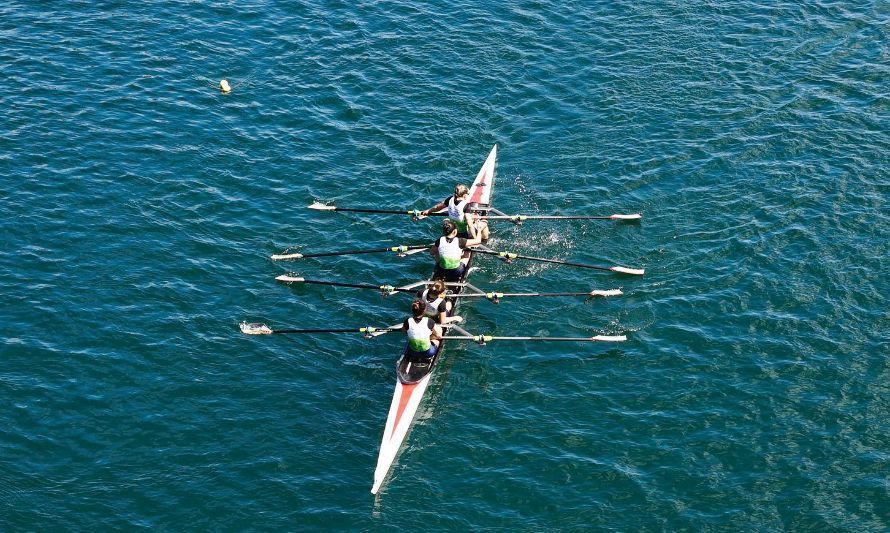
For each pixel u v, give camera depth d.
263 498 24.00
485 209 33.16
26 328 28.66
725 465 24.88
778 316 29.72
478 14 45.97
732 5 46.69
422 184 36.16
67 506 23.53
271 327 29.67
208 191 35.16
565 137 38.56
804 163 36.56
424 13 45.97
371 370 28.34
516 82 41.53
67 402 26.38
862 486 24.25
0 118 37.69
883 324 29.33
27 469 24.41
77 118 38.16
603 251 33.12
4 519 23.09
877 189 35.16
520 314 30.52
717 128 38.66
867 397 26.78
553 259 32.91
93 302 29.83
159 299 30.27
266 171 36.38
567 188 36.06
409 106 40.09
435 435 25.91
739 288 30.92
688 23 45.25
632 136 38.47
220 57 42.47
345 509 23.80
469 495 24.19
